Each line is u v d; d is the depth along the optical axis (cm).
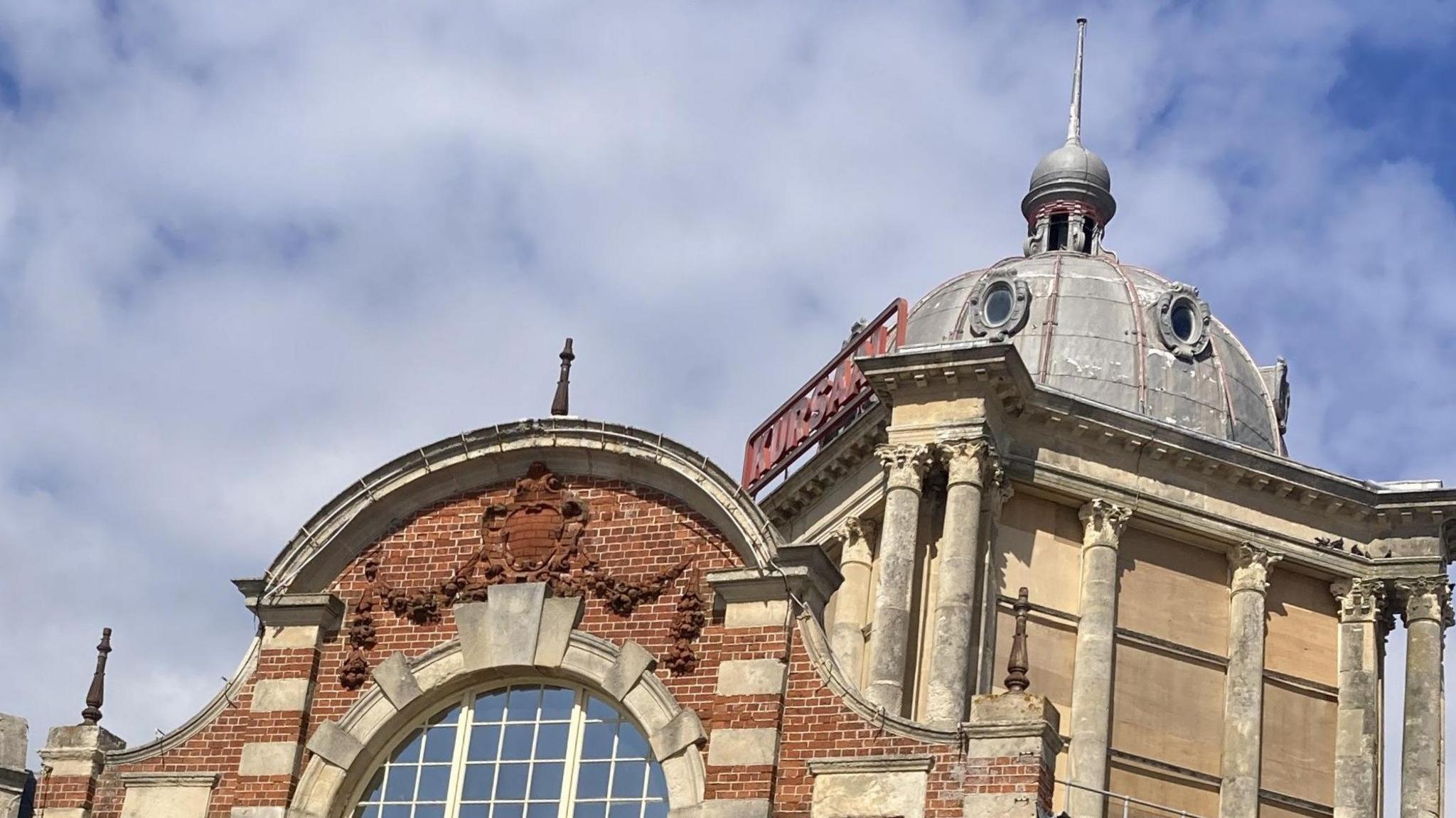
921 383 4656
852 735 2739
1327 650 4975
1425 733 4875
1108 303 5256
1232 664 4838
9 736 3019
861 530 4834
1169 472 4881
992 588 4609
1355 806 4834
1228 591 4916
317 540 3030
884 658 4431
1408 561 4978
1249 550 4900
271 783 2916
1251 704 4794
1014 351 4612
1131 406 5097
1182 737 4769
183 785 2959
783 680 2792
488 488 3033
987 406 4641
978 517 4566
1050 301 5256
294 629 3005
